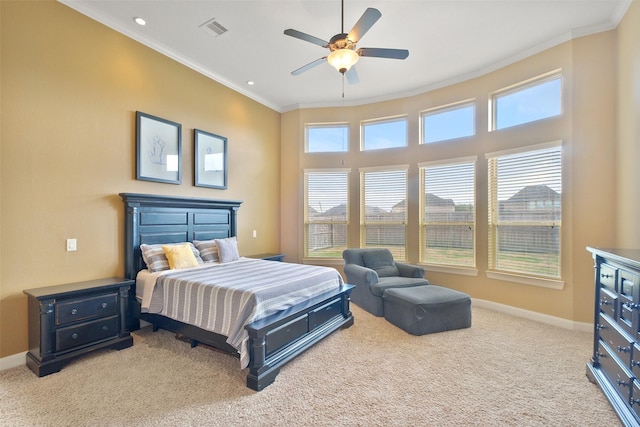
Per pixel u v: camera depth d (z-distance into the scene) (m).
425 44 3.44
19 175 2.47
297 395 2.00
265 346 2.18
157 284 2.85
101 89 3.01
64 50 2.74
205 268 3.31
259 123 5.05
